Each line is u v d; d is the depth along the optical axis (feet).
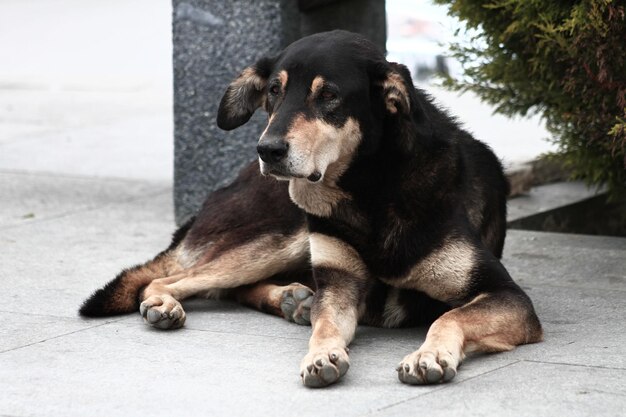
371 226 25.13
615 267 31.99
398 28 77.00
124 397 21.20
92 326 26.55
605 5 28.22
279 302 27.50
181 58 37.70
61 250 34.88
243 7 36.58
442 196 25.11
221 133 37.52
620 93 29.25
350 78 24.31
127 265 32.91
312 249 26.11
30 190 44.86
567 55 30.04
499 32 32.86
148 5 110.11
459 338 22.53
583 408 20.03
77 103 69.00
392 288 26.27
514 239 35.99
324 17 38.14
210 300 29.68
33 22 104.32
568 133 33.81
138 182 46.55
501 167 29.27
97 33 97.04
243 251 28.45
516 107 35.65
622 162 32.96
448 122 27.58
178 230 30.78
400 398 20.88
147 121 62.13
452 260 24.80
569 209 40.57
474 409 20.13
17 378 22.45
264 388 21.62
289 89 24.35
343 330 24.66
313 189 25.27
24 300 28.96
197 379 22.25
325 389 21.52
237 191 29.63
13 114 64.95
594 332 25.26
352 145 24.58
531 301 25.91
